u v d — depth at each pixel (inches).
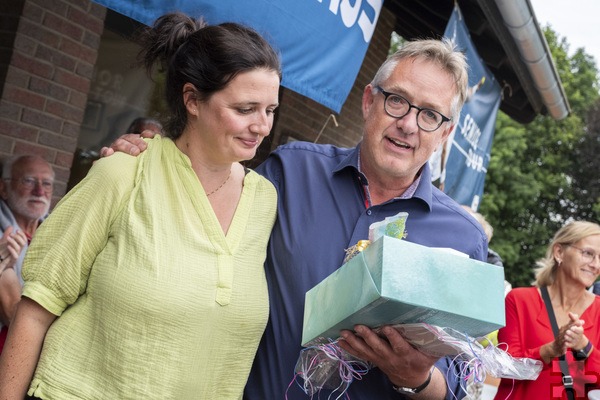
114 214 67.3
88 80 165.5
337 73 130.3
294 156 86.4
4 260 114.1
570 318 138.6
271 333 78.6
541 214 1027.3
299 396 77.3
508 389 145.6
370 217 81.4
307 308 71.7
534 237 975.6
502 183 949.2
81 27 161.8
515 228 987.9
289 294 78.5
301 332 77.3
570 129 1059.9
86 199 67.4
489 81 271.7
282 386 77.5
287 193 82.6
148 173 68.9
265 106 67.7
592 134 1057.5
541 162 1065.5
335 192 82.8
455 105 80.2
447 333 61.6
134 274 65.6
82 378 66.4
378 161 79.2
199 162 70.7
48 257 67.1
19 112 151.6
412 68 78.4
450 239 81.6
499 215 964.0
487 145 294.8
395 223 71.2
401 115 78.1
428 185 83.3
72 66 161.2
